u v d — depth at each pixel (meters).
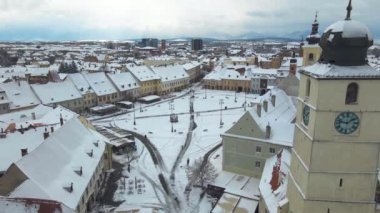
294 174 35.22
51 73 161.25
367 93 28.14
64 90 129.50
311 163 30.23
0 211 37.03
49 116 81.81
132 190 64.38
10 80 146.00
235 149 68.25
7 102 109.25
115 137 88.69
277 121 69.44
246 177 67.12
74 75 139.62
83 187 52.72
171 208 58.12
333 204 31.12
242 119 66.88
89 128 74.69
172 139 96.81
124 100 151.62
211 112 132.38
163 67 187.38
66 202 47.16
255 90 180.12
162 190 64.75
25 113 88.81
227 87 188.12
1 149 55.31
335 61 28.80
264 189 50.34
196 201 60.50
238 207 53.69
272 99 74.44
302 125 32.75
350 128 29.11
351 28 27.56
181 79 191.00
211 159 79.19
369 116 28.67
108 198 61.22
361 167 30.00
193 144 92.06
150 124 113.94
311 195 31.12
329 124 29.05
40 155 50.47
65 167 53.75
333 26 28.59
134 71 164.75
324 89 28.19
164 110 136.25
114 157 81.12
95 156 63.59
